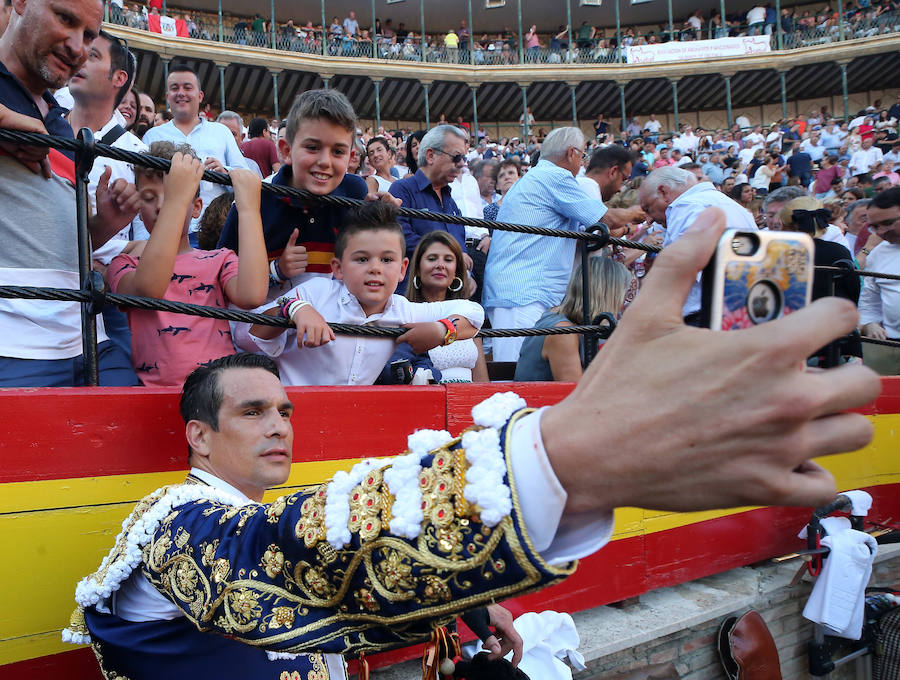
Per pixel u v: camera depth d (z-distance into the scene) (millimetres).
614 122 30641
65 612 1665
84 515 1697
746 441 600
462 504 758
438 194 4121
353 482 909
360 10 29750
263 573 996
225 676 1361
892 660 3553
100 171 2922
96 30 2035
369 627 907
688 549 3018
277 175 2646
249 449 1588
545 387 2572
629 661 2787
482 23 31547
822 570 3266
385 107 29281
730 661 2963
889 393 3973
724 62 27203
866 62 26938
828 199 7656
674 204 4258
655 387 637
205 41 24109
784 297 670
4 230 1937
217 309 1933
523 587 738
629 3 30500
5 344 1941
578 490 685
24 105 1989
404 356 2955
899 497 3971
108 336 2369
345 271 2398
